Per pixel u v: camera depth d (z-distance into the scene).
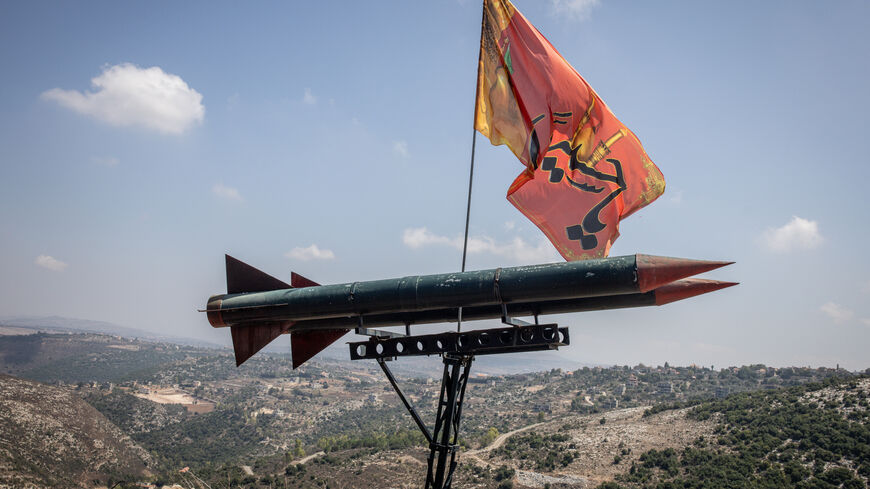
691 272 14.56
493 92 17.94
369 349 17.64
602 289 15.02
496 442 161.50
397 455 150.50
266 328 19.34
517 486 118.62
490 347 16.36
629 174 18.11
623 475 117.31
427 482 16.61
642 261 14.80
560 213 18.03
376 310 17.11
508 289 15.62
